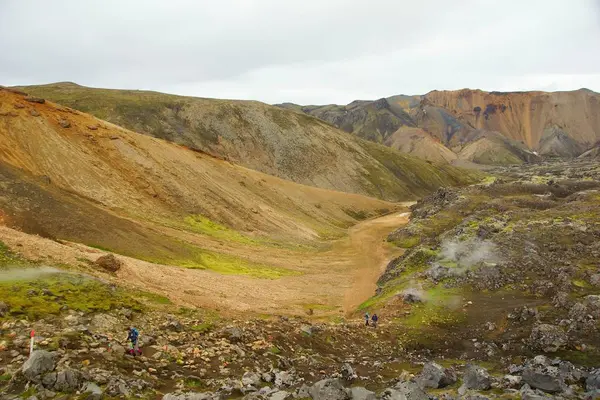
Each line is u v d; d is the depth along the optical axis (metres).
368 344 32.97
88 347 19.53
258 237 88.69
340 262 79.69
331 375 23.34
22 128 77.69
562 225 58.62
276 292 54.06
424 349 32.75
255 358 23.84
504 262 48.88
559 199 89.94
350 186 195.62
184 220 81.62
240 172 121.75
